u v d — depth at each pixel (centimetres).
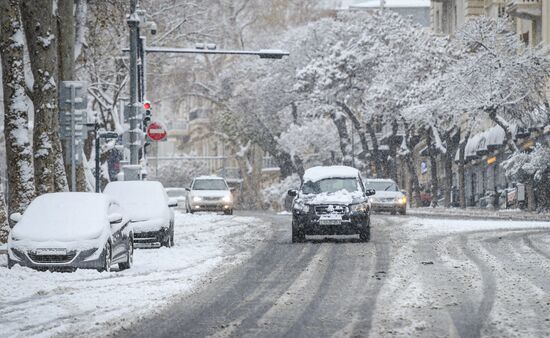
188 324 2325
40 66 5094
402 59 13288
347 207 4931
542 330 2130
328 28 14938
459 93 10638
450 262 3772
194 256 4344
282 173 15712
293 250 4534
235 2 15025
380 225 6419
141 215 4841
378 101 13000
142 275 3559
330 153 16012
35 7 5081
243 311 2542
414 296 2766
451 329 2162
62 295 2927
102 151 8744
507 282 3084
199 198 9075
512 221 6638
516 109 10469
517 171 9744
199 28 10762
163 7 10038
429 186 16362
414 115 11788
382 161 13625
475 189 14575
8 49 4728
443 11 15075
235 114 15475
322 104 13588
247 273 3544
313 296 2836
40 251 3556
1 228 4519
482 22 10894
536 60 10481
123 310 2588
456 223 6438
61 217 3697
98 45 8331
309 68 13538
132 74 6512
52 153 5088
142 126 6994
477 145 12962
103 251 3603
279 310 2552
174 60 13250
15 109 4741
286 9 15612
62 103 4428
